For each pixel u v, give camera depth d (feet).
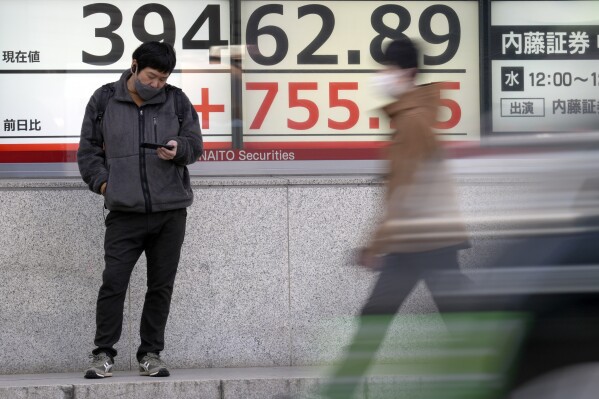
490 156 26.58
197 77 56.03
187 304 53.83
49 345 53.26
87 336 53.47
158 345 49.93
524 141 26.71
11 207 53.21
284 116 56.18
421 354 24.27
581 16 56.80
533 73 56.85
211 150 55.83
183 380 48.34
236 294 54.13
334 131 56.24
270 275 54.29
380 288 27.81
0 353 53.06
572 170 24.77
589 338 23.00
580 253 23.39
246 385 48.44
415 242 26.71
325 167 56.03
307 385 46.93
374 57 56.54
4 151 54.75
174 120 48.55
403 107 38.37
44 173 54.90
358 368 27.02
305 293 54.34
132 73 48.65
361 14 56.54
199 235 54.03
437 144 36.83
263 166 55.98
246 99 56.08
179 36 55.88
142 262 53.47
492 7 56.70
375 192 54.60
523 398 22.93
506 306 23.35
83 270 53.42
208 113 56.03
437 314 24.35
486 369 23.15
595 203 23.93
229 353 54.08
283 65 56.24
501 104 56.75
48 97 55.06
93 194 53.52
